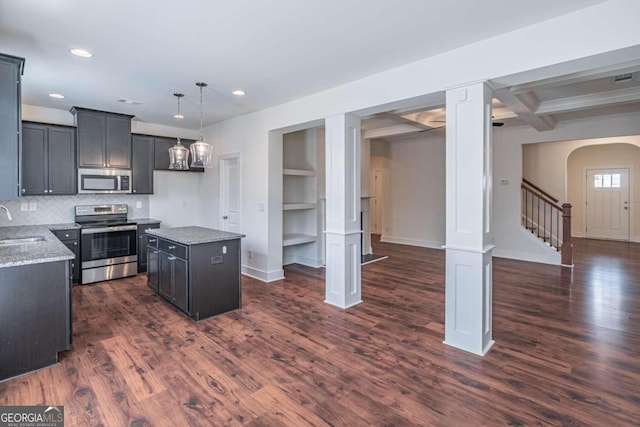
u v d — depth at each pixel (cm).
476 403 218
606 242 856
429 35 271
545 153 741
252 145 529
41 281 260
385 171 888
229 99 450
